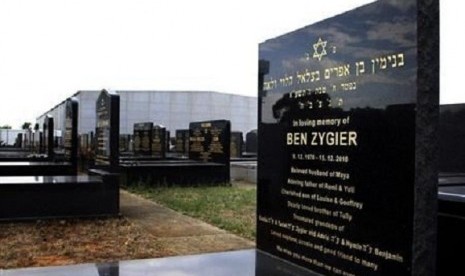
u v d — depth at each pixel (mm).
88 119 36500
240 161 20953
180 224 9039
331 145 3955
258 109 5012
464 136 8414
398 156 3307
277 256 4684
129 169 15055
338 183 3867
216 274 4312
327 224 3984
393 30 3357
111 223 9078
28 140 33781
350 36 3770
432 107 3217
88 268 4531
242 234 8227
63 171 13961
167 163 16438
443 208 4816
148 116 40656
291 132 4477
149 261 4773
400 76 3299
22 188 9250
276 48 4734
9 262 6250
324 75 4066
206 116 41719
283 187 4586
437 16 3223
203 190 14500
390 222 3363
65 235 7980
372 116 3539
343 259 3801
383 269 3418
